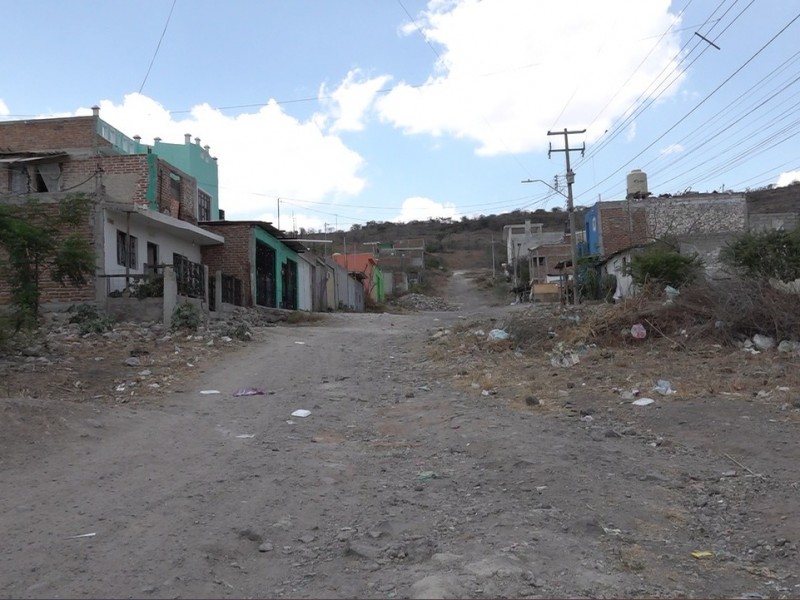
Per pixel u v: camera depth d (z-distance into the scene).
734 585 4.30
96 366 12.29
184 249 23.72
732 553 4.85
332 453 7.49
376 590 4.04
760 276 14.80
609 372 11.40
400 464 7.06
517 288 65.06
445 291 80.94
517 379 11.52
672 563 4.61
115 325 16.09
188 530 5.05
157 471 6.64
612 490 6.04
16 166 21.11
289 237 31.00
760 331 12.92
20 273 13.77
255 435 8.32
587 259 39.78
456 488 6.18
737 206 38.69
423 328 21.70
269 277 28.73
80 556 4.55
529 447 7.34
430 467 6.93
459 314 32.38
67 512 5.43
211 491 6.01
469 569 4.20
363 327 22.75
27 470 6.55
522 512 5.41
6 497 5.78
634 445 7.59
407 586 4.04
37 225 14.16
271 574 4.37
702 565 4.61
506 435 7.90
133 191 20.55
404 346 16.78
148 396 10.43
